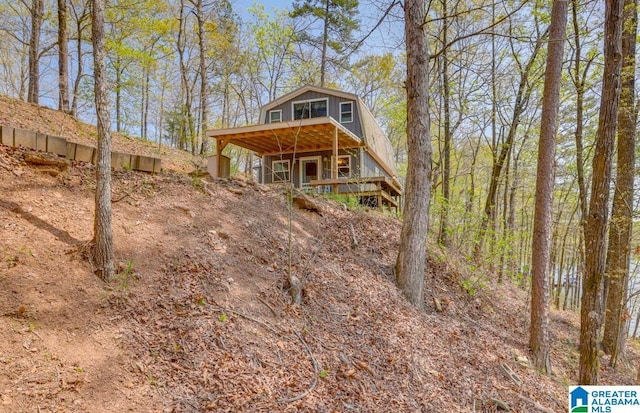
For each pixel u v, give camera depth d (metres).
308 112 15.04
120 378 2.87
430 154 6.69
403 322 5.46
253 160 22.05
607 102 4.61
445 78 11.05
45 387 2.58
